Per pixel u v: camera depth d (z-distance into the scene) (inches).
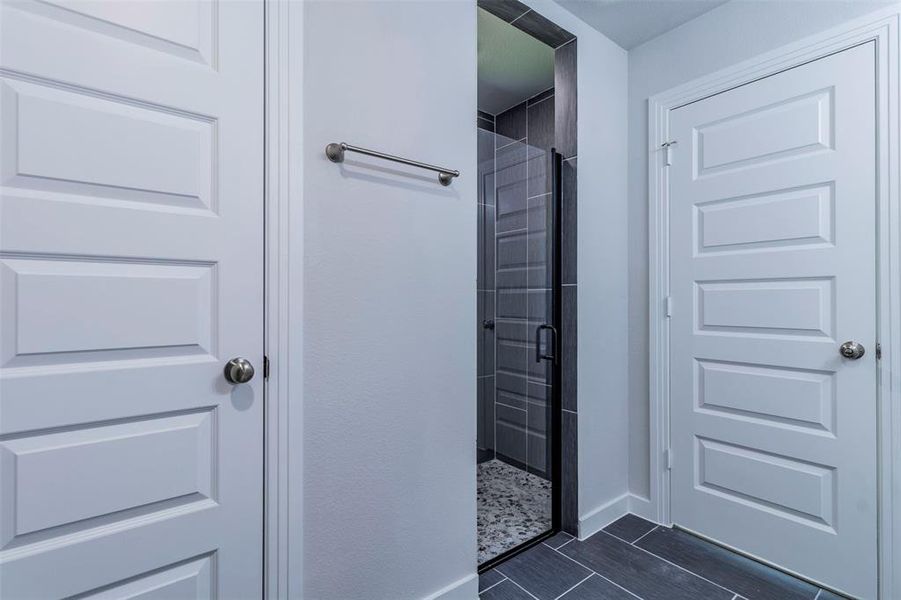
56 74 33.7
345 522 47.8
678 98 79.6
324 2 46.4
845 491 61.2
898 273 56.6
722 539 73.9
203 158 39.9
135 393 36.8
